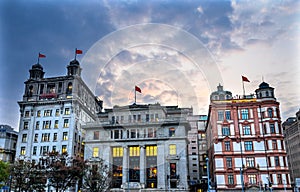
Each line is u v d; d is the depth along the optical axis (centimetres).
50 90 5344
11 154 5441
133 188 3734
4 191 3603
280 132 4322
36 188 3462
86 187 3703
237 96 4809
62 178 3331
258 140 4331
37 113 5212
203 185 4959
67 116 5012
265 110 4422
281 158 4188
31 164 3650
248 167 4209
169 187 3925
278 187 4066
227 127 4462
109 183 3756
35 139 5053
